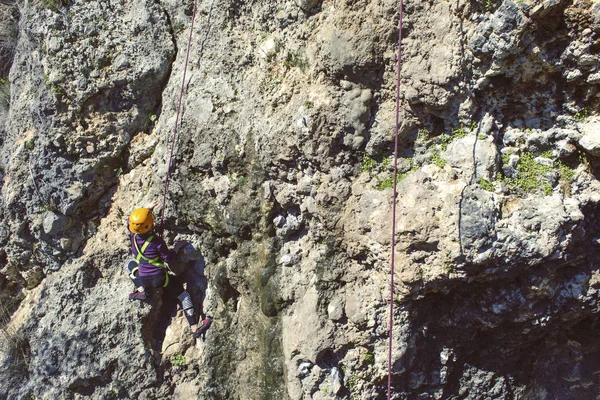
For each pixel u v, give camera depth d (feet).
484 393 12.36
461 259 9.96
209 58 12.88
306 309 12.01
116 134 13.97
